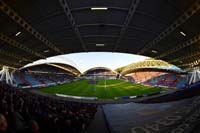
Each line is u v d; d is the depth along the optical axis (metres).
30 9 27.00
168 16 28.56
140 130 11.33
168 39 37.84
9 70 70.81
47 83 101.50
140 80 138.75
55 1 26.33
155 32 36.22
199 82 21.34
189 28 30.03
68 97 57.19
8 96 20.25
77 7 29.69
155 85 99.81
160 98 23.81
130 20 33.66
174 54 47.31
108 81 124.50
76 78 162.12
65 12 29.14
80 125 16.38
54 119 12.73
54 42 44.34
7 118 8.18
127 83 111.06
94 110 29.89
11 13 25.81
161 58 54.56
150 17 30.84
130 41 46.34
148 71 147.88
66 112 16.28
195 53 42.50
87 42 48.97
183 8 24.98
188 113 11.44
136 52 55.28
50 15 30.28
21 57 50.78
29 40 39.25
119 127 13.45
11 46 39.81
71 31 39.62
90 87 87.75
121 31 39.88
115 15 32.56
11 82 68.75
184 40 34.88
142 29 36.84
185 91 18.53
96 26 37.91
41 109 17.42
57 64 126.56
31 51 46.47
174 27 30.56
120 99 53.38
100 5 29.23
